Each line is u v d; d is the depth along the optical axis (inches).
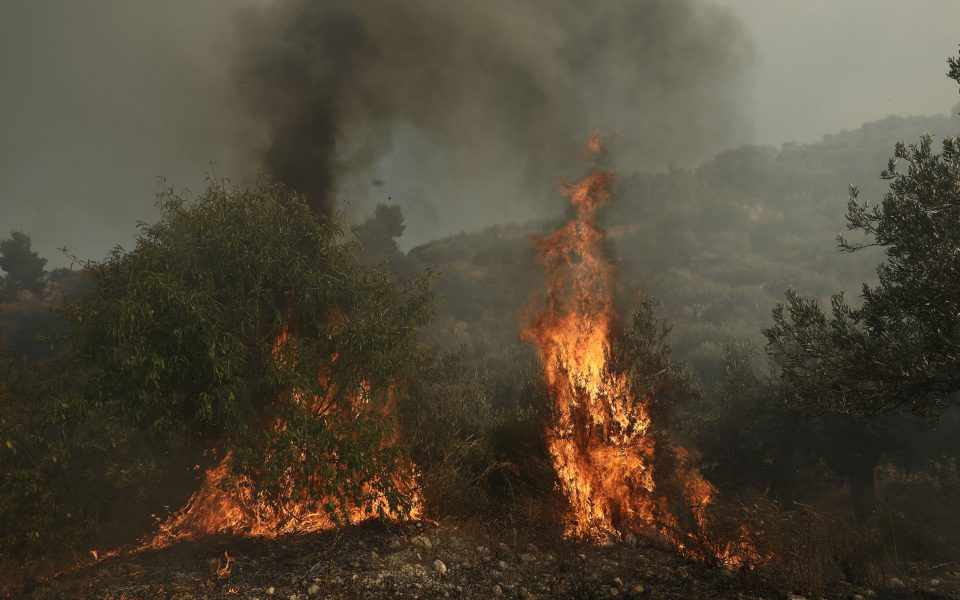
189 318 263.3
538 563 245.6
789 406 343.3
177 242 290.4
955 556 275.6
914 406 294.7
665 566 240.5
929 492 532.4
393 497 278.5
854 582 218.5
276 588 210.8
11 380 277.4
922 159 315.3
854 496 500.7
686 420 570.9
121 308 254.8
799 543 229.0
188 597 202.5
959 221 301.0
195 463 329.7
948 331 283.1
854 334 311.7
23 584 223.9
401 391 319.0
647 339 399.2
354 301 318.3
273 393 284.2
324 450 271.7
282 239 305.0
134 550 274.7
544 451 340.2
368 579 218.7
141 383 262.1
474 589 216.2
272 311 303.9
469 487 327.3
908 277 315.3
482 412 542.3
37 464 270.5
